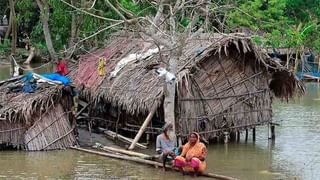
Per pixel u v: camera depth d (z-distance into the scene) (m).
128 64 18.95
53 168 14.84
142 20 17.17
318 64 40.88
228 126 17.91
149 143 18.03
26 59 44.69
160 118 17.66
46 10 26.33
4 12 52.31
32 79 17.88
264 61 18.25
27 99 16.83
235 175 14.35
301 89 19.41
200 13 17.73
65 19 27.36
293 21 42.16
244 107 18.28
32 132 16.77
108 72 19.34
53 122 17.03
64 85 17.16
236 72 18.06
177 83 16.39
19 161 15.55
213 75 17.59
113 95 18.03
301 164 15.59
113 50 21.02
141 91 17.08
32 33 41.53
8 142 16.70
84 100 20.47
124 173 14.41
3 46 43.81
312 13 44.69
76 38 27.03
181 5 16.14
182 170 14.25
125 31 21.61
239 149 17.55
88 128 20.28
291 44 37.59
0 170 14.54
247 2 35.34
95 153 16.53
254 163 15.67
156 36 15.83
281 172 14.68
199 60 16.91
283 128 21.02
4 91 17.88
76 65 22.03
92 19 26.66
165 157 14.63
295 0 44.25
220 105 17.70
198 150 14.21
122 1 21.11
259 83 18.61
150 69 17.84
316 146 17.92
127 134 19.33
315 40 41.16
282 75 19.11
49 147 16.92
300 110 25.39
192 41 18.19
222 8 18.56
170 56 16.06
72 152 16.78
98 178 13.91
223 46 17.11
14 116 16.58
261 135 19.95
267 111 18.86
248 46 17.58
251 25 33.44
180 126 16.81
